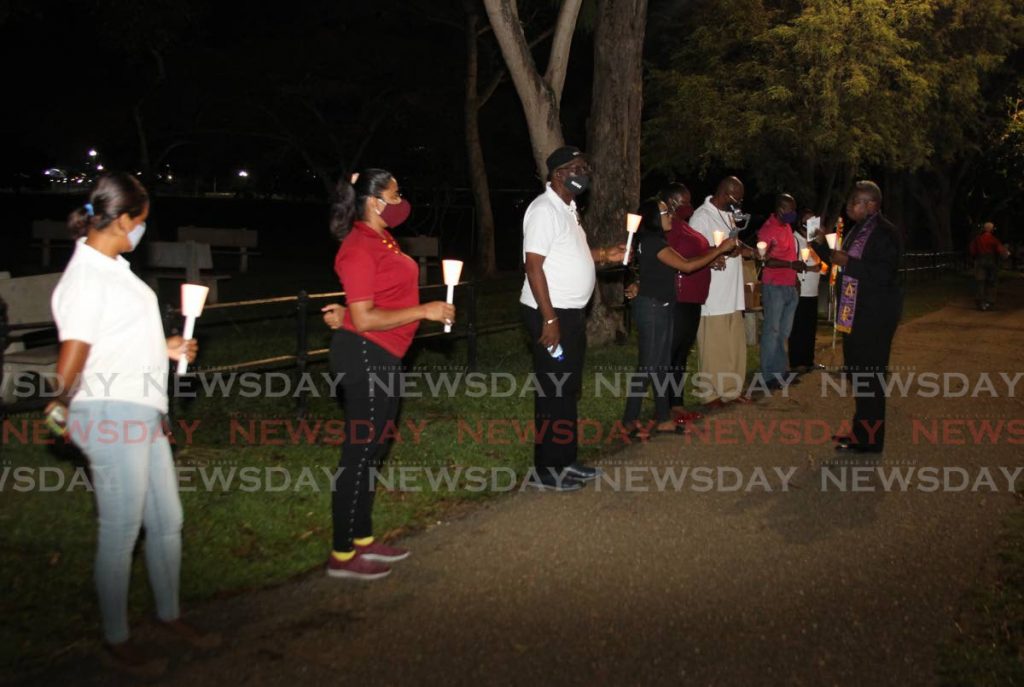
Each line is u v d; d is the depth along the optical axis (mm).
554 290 6727
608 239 12891
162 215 42875
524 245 6723
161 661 4387
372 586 5324
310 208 47500
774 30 17797
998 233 44938
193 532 5910
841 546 6098
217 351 11406
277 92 26703
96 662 4406
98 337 4098
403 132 28703
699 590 5383
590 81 29594
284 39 26891
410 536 6082
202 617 4898
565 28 11688
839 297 8156
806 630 4938
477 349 12359
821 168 21172
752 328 13406
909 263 27672
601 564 5703
